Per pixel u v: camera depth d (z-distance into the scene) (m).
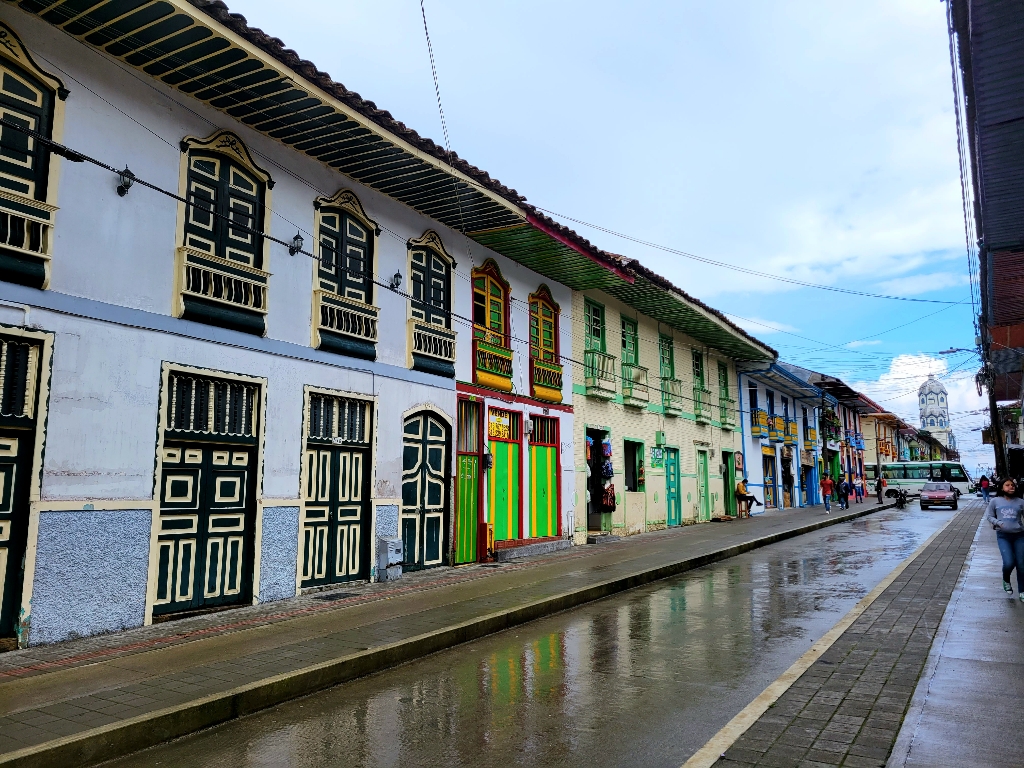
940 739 4.65
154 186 8.02
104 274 8.04
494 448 14.70
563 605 10.16
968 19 6.96
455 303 13.76
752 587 11.77
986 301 14.77
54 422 7.49
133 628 8.10
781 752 4.55
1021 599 9.59
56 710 5.34
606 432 19.17
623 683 6.39
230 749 5.03
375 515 11.55
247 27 8.05
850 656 6.88
